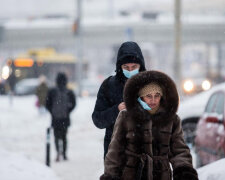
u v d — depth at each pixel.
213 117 22.67
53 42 165.12
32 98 87.81
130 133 11.07
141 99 11.17
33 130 44.62
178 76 59.81
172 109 11.09
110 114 12.80
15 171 19.02
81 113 55.56
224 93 22.70
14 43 168.25
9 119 52.59
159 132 11.06
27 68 112.31
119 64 13.19
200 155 24.06
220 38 170.38
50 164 27.23
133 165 11.05
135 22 162.88
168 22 163.25
